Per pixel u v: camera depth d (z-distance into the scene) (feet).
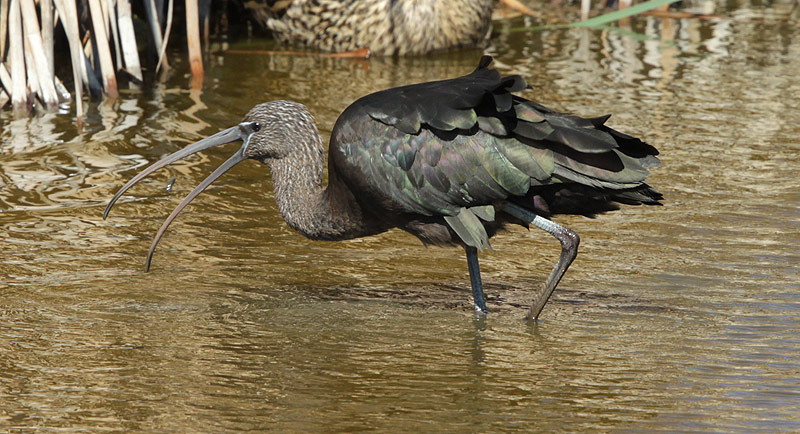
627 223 43.98
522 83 34.01
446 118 33.45
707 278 38.45
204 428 27.14
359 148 34.73
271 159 37.78
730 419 27.89
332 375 30.58
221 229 43.06
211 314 35.19
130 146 51.75
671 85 62.64
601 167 32.76
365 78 64.03
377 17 69.05
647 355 32.19
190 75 63.93
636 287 37.93
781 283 37.86
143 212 44.29
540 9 82.84
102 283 37.29
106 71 58.54
